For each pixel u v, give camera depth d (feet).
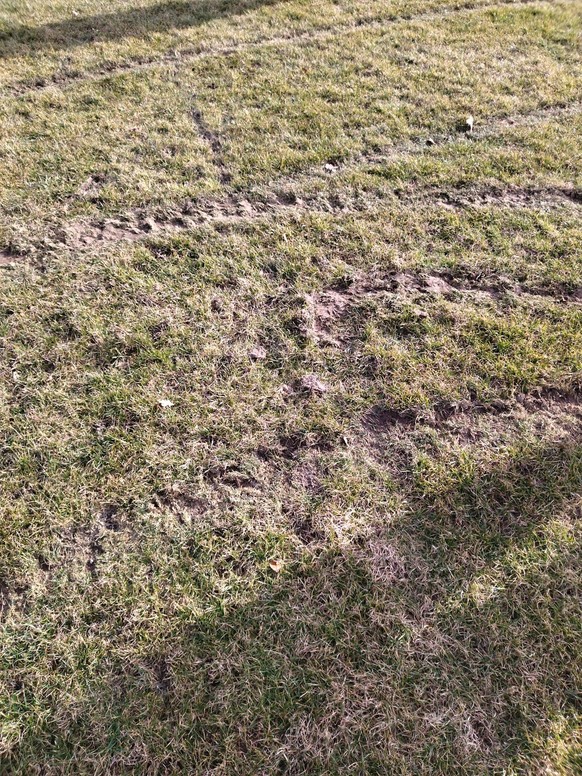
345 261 10.98
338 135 13.99
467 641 6.58
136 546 7.30
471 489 7.84
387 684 6.29
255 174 12.89
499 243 11.35
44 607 6.82
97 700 6.19
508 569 7.14
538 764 5.84
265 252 11.09
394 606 6.82
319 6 19.94
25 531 7.43
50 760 5.86
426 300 10.25
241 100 15.17
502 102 15.23
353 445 8.31
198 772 5.78
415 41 17.93
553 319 10.05
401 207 12.13
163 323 9.82
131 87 15.69
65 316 9.94
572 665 6.43
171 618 6.72
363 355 9.38
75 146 13.57
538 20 19.42
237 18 19.19
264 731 6.00
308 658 6.45
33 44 17.75
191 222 11.78
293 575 7.07
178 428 8.43
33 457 8.14
